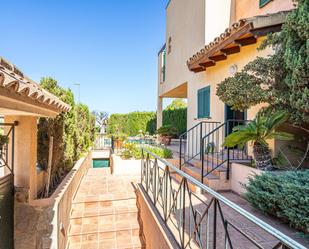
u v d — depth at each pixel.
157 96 14.16
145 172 5.63
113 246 4.65
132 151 9.04
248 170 4.34
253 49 5.31
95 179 7.71
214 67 7.13
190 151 8.84
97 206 5.63
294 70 3.49
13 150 3.82
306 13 3.37
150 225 4.13
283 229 3.07
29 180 3.85
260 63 4.21
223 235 3.01
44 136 4.87
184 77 9.51
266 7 6.18
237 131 4.34
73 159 7.14
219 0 7.75
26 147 3.86
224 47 5.51
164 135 12.77
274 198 3.18
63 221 4.32
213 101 7.18
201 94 7.96
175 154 9.24
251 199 3.66
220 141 6.72
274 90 4.01
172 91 11.66
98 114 20.59
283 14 4.46
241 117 6.59
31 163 3.90
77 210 5.43
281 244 1.38
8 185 3.57
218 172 5.13
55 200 3.88
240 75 4.52
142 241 4.80
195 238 2.80
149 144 12.52
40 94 2.63
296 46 3.62
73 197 5.66
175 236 3.06
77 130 8.02
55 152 5.08
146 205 4.55
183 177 2.89
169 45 11.62
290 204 2.94
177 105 24.92
